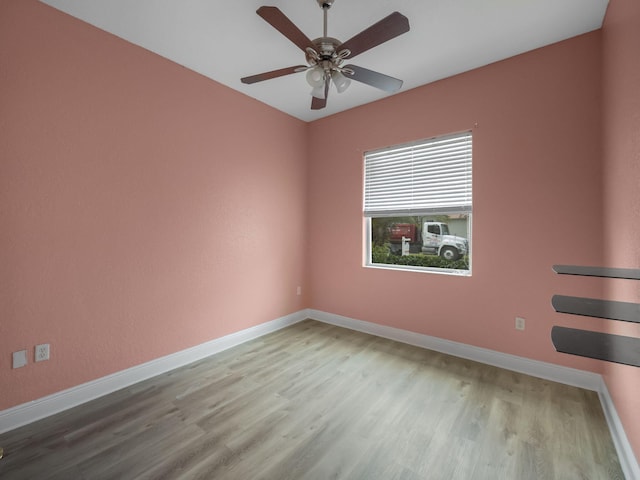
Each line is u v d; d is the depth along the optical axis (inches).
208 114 114.9
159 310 101.8
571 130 91.2
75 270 83.0
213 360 111.9
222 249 121.1
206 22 84.5
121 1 76.0
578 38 89.7
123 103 91.8
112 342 90.7
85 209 84.6
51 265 78.9
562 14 81.0
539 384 93.3
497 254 104.6
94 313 86.9
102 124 87.5
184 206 108.3
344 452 66.2
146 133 97.4
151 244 99.4
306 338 133.6
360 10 79.4
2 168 71.1
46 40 77.0
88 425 75.1
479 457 64.6
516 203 100.6
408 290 126.9
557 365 94.7
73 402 82.7
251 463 63.1
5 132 71.4
